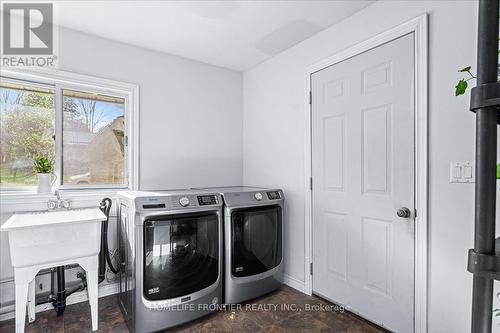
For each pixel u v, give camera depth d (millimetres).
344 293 2221
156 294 1902
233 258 2256
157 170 2783
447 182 1626
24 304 1751
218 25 2316
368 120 2045
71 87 2459
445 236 1635
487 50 532
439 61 1655
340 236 2250
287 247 2734
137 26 2332
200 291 2074
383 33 1932
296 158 2646
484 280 534
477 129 545
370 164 2033
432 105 1689
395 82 1876
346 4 2023
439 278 1658
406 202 1818
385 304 1936
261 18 2213
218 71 3205
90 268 1956
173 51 2809
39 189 2225
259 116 3131
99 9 2086
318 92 2430
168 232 1958
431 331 1689
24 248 1741
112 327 2002
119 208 2312
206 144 3107
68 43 2352
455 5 1588
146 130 2725
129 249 1956
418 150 1743
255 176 3182
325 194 2373
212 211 2180
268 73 3000
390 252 1906
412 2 1779
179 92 2928
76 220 1868
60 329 1977
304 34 2459
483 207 532
